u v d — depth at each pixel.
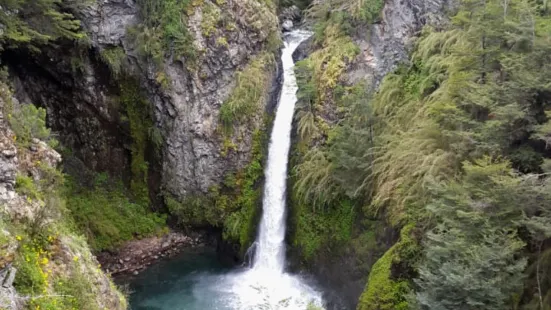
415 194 11.80
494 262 8.37
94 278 10.17
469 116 10.87
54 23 14.12
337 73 16.33
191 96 17.20
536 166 9.44
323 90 16.47
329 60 16.80
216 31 17.05
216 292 15.16
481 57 11.19
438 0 15.45
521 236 9.20
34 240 9.09
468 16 12.45
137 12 17.03
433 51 14.55
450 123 11.70
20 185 9.59
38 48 15.64
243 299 14.71
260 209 17.31
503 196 8.69
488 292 8.27
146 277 16.28
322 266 14.72
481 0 11.99
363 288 12.94
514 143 9.98
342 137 14.30
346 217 14.41
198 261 17.42
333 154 14.44
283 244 16.22
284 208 16.53
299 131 16.55
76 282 9.14
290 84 17.67
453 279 8.48
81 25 16.28
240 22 17.66
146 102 17.61
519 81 9.41
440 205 9.75
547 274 8.77
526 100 9.48
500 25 10.82
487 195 8.95
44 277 8.43
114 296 10.67
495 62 11.02
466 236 9.03
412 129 13.05
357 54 16.55
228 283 15.77
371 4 16.45
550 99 9.44
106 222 17.30
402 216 11.99
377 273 11.78
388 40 16.30
